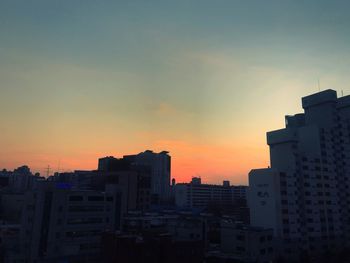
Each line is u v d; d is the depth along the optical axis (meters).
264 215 112.50
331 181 126.81
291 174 115.62
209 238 120.50
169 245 82.38
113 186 113.62
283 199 111.19
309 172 121.50
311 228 116.25
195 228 102.50
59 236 91.38
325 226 120.12
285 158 122.31
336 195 127.00
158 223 106.88
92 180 171.50
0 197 183.50
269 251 98.12
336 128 133.38
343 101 139.25
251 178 118.88
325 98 134.75
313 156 123.81
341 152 132.88
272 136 127.31
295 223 111.44
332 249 117.69
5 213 178.12
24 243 91.38
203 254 88.81
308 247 114.25
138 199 161.00
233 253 98.31
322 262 104.69
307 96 141.50
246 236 97.25
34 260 86.56
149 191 168.50
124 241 78.50
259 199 114.94
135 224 105.31
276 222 108.69
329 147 129.12
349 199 129.50
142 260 78.00
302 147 131.38
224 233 103.50
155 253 80.25
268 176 113.56
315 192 120.69
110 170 180.12
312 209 118.00
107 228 103.81
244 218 167.38
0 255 90.56
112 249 82.50
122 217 111.56
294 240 109.38
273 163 126.94
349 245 123.31
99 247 99.75
